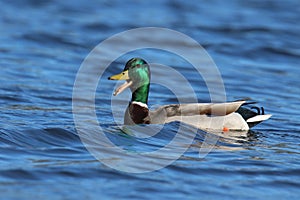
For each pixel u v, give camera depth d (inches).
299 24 1104.2
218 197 421.7
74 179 434.9
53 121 572.1
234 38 1019.3
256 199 422.9
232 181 450.9
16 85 731.4
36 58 882.8
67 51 930.1
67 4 1192.2
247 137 559.8
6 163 453.1
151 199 410.3
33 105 646.5
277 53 959.6
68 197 405.7
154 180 442.3
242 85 804.0
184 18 1117.7
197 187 435.8
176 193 422.9
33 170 443.2
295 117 655.8
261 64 914.1
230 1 1243.8
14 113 599.8
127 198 410.0
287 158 503.2
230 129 574.9
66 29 1039.6
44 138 510.3
